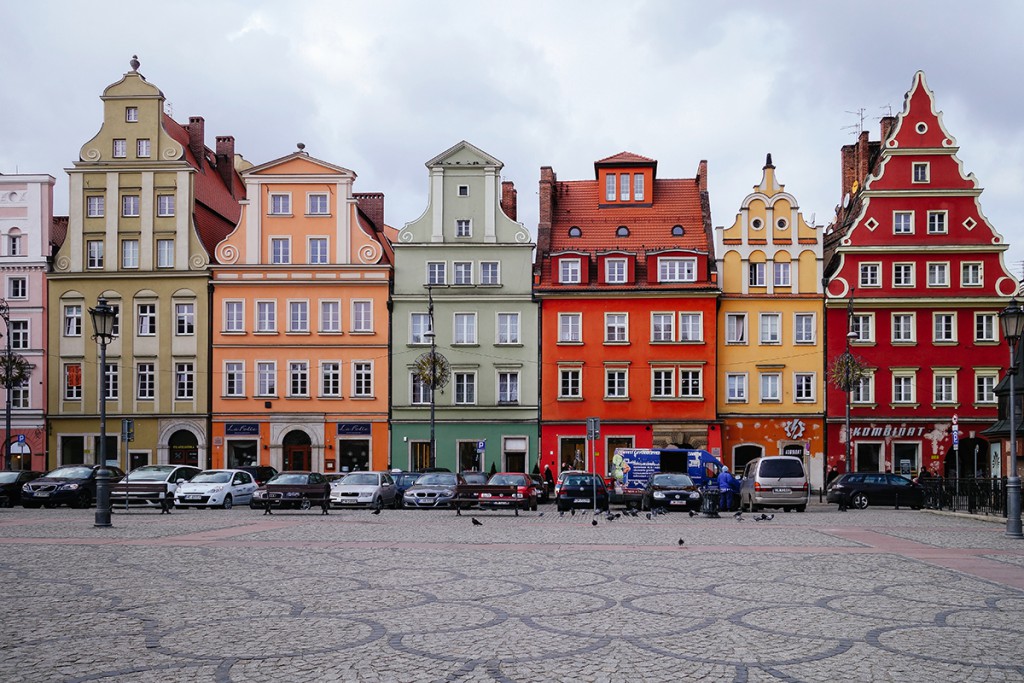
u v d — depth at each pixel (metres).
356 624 13.34
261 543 25.14
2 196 65.69
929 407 61.97
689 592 16.47
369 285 64.12
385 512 41.56
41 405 64.56
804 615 14.17
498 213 64.50
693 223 66.44
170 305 64.31
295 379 64.12
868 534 29.27
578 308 63.66
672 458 51.75
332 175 64.62
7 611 14.41
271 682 10.16
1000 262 62.41
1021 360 46.22
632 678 10.33
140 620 13.65
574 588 16.88
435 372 57.22
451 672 10.58
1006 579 18.36
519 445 63.34
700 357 62.69
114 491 39.44
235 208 75.38
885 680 10.30
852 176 74.50
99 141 65.31
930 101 63.56
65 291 64.75
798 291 63.16
